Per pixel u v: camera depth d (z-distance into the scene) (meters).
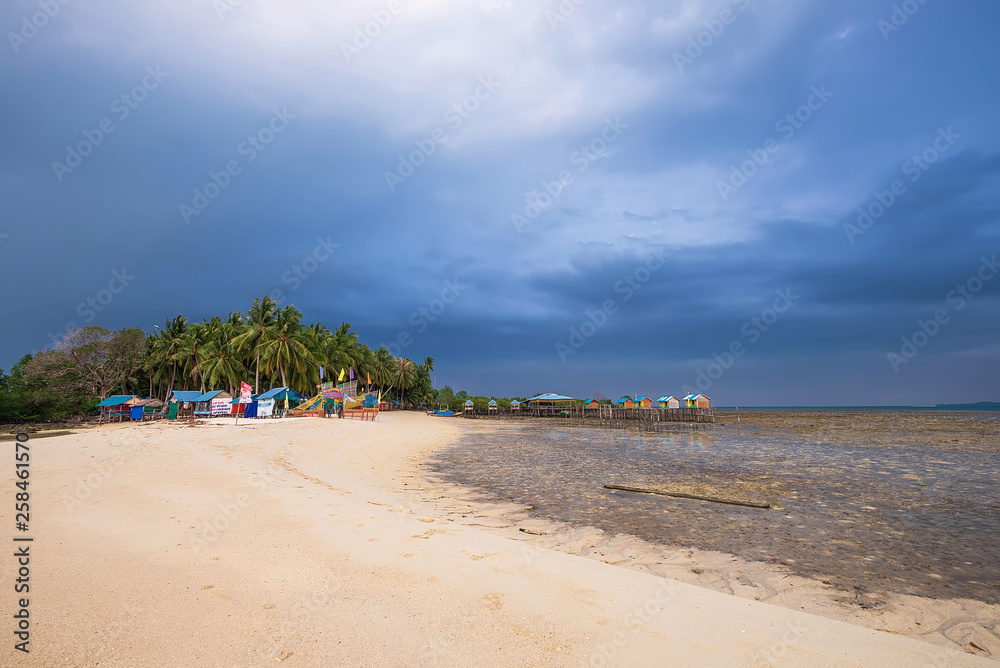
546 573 5.59
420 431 41.06
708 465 20.09
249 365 59.56
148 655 3.44
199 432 24.38
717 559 7.70
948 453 24.61
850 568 7.32
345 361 70.50
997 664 4.02
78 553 5.65
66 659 3.34
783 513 11.02
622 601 4.84
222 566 5.36
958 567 7.39
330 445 23.38
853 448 27.84
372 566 5.53
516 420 77.62
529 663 3.51
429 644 3.75
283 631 3.88
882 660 3.91
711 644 4.00
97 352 49.00
